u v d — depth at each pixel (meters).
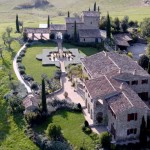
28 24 194.00
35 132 89.69
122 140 85.50
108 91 89.69
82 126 89.75
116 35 161.25
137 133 86.00
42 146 84.56
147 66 118.31
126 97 86.75
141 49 152.62
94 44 148.75
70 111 97.75
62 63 130.50
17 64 130.00
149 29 160.12
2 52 142.38
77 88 108.00
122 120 83.44
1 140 90.12
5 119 97.38
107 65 106.44
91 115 93.25
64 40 153.62
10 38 154.38
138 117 84.12
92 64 110.19
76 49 143.75
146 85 100.81
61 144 83.44
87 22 155.50
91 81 96.19
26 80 116.44
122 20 170.62
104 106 89.62
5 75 121.00
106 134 82.62
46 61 131.25
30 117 92.81
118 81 96.81
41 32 157.62
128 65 106.56
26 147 85.62
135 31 169.50
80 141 85.44
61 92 108.06
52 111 96.69
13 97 101.94
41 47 147.88
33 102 97.75
